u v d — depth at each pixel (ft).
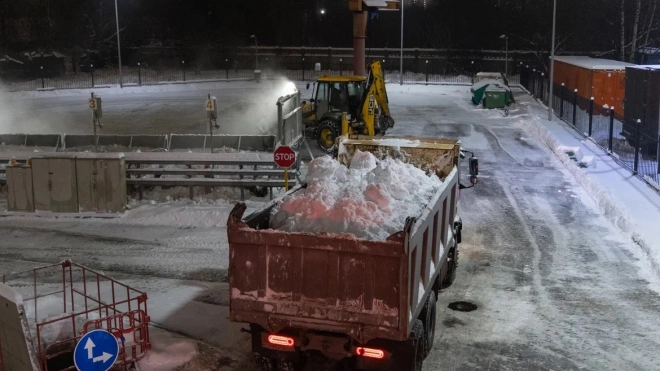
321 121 81.51
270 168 56.59
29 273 39.17
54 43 196.85
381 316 22.84
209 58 211.61
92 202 50.75
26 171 50.78
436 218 29.12
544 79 129.39
